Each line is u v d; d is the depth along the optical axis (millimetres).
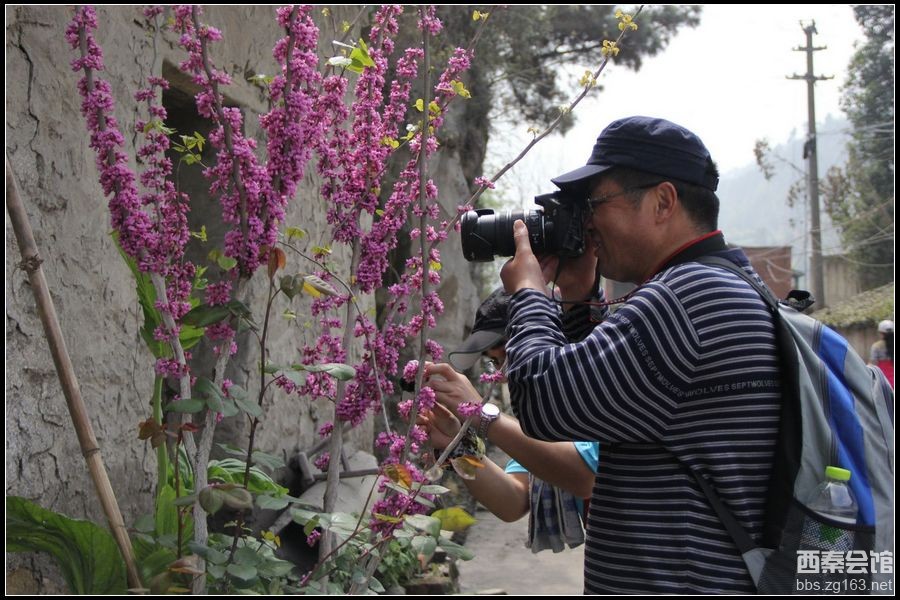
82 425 1486
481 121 8883
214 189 1482
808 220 20375
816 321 1675
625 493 1604
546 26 9797
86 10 1465
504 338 1936
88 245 2482
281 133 1468
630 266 1729
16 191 1548
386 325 1668
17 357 2146
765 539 1505
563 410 1546
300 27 1469
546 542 2336
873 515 1499
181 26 1479
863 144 21125
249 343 3676
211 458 3539
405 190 1689
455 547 1451
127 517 2627
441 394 1876
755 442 1525
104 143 1452
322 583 1541
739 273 1646
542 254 1784
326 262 1784
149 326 1907
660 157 1651
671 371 1538
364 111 1659
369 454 4617
